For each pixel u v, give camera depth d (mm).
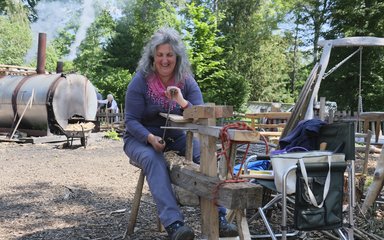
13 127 14281
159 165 3426
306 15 33906
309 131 3916
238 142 2799
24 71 18812
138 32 33188
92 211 5145
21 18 32250
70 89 14188
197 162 3734
